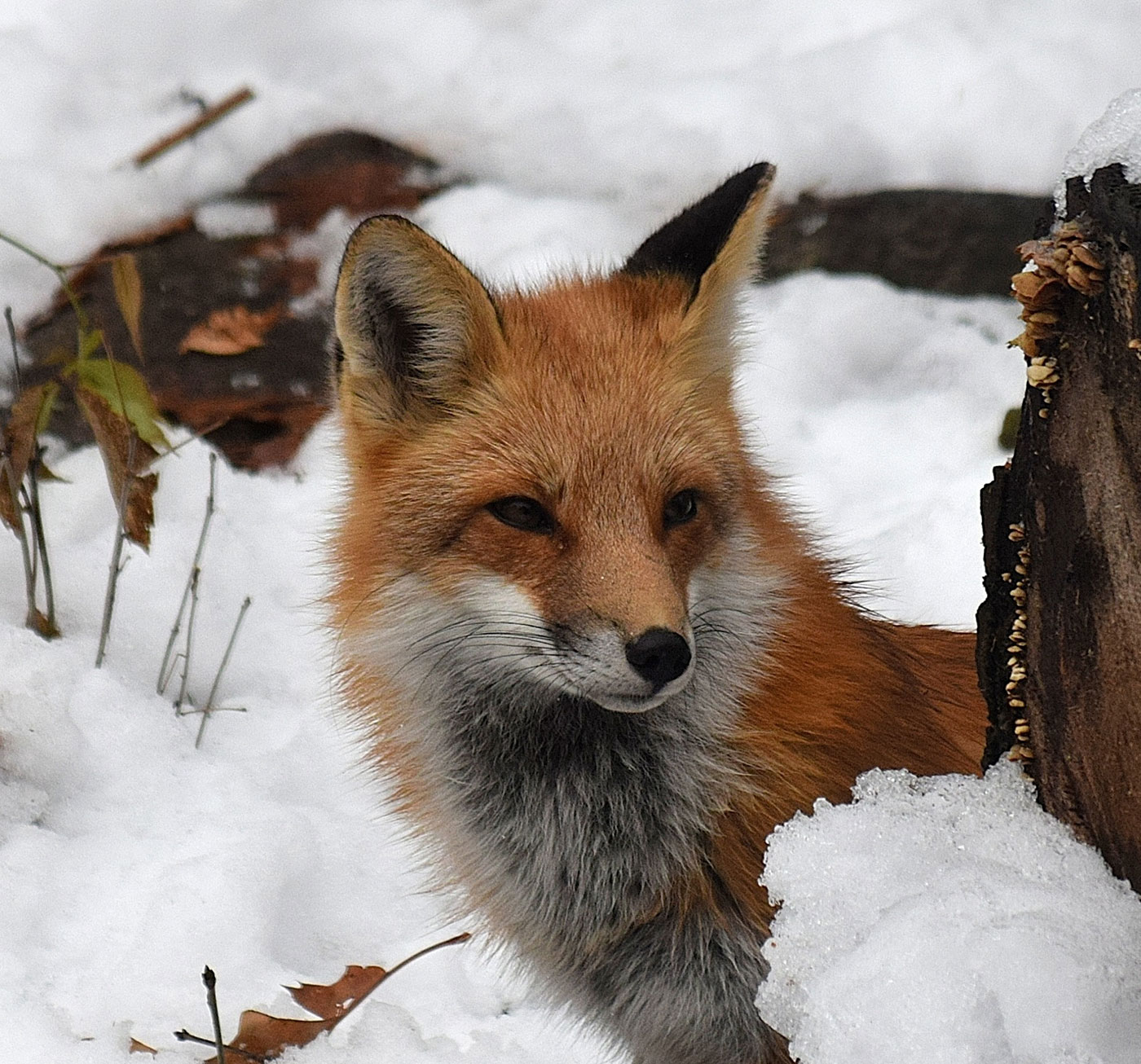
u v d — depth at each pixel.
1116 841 4.61
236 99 13.17
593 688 5.75
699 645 6.18
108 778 8.16
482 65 14.09
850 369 11.73
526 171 13.20
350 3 14.58
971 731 6.78
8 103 12.98
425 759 6.70
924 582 9.69
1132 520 4.36
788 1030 4.92
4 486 8.48
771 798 6.02
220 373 11.54
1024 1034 4.20
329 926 7.69
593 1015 6.68
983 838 4.85
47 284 12.05
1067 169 4.61
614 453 6.01
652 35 14.44
